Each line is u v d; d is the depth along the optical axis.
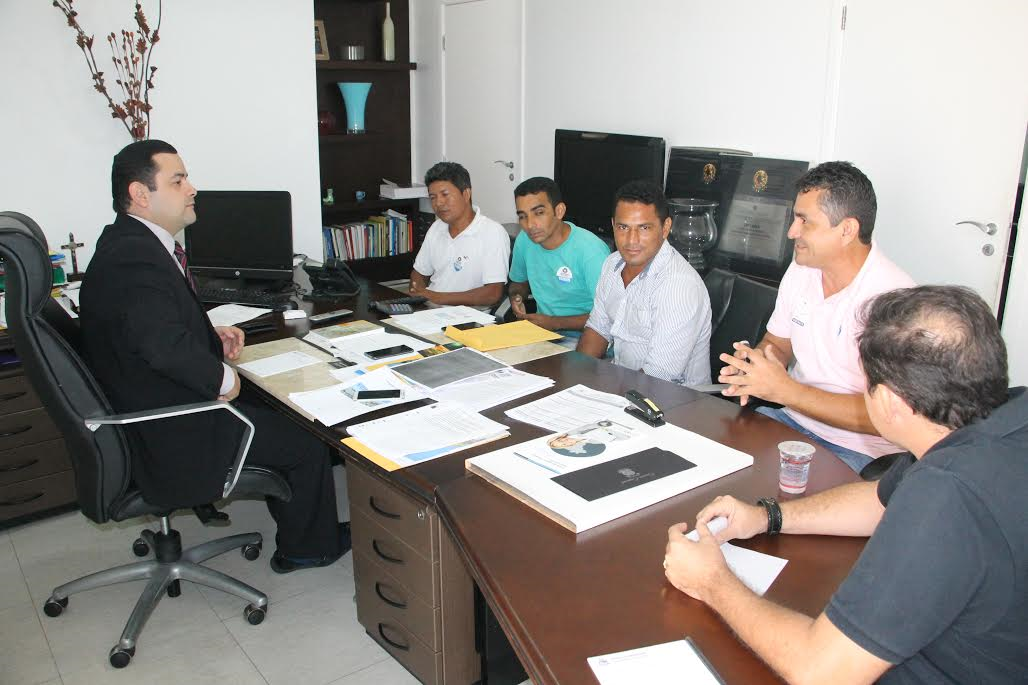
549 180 3.03
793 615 1.02
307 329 2.65
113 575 2.39
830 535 1.32
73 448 2.04
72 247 3.37
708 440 1.66
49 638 2.27
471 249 3.45
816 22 3.21
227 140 4.09
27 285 1.83
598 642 1.06
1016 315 2.77
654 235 2.45
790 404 1.86
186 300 2.14
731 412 1.87
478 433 1.75
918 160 2.97
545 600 1.15
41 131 3.51
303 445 2.37
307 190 4.42
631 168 3.96
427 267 3.65
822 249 2.06
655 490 1.44
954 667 0.97
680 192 3.73
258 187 4.24
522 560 1.25
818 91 3.25
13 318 1.89
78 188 3.65
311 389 2.06
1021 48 2.64
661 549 1.28
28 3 3.38
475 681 2.01
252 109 4.14
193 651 2.21
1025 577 0.90
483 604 1.90
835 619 0.95
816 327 2.19
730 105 3.60
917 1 2.88
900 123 3.00
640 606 1.14
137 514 2.16
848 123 3.16
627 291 2.60
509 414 1.88
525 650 1.06
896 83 2.99
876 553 0.94
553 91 4.52
